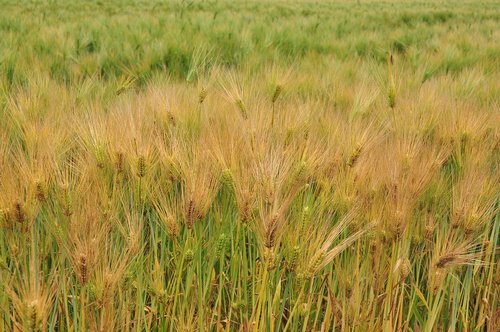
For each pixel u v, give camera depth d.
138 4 21.89
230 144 2.09
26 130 2.42
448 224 2.31
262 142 2.04
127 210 2.07
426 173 2.05
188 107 2.83
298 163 1.99
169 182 2.19
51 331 1.74
